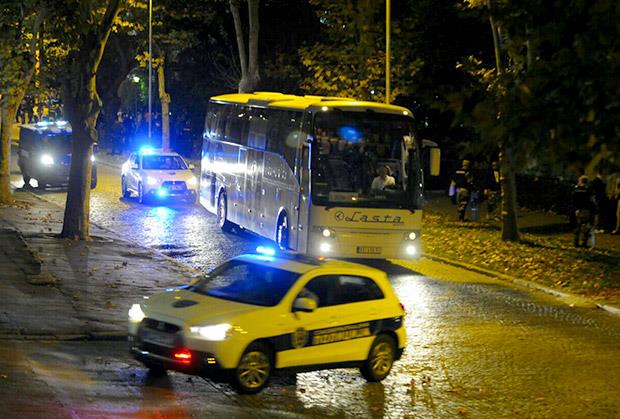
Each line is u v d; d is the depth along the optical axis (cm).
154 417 1761
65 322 2514
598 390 2158
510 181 4472
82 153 4066
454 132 6756
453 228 4978
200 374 1902
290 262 2141
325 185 3575
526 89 1202
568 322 2911
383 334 2169
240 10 8281
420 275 3703
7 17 5150
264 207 4134
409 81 5403
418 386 2162
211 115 5175
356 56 5450
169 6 7969
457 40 6222
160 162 5978
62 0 3981
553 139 1186
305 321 2012
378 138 3628
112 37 9644
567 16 1226
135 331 1994
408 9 6103
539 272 3688
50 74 7481
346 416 1908
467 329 2762
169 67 9775
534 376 2270
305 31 8406
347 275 2128
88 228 4231
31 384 1905
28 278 3059
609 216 4881
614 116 1165
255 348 1945
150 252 3884
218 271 2166
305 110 3697
